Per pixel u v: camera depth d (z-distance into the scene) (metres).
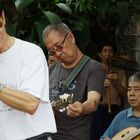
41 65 5.61
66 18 11.05
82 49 11.29
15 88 5.53
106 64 11.05
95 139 10.51
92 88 6.89
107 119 10.48
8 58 5.57
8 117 5.57
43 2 11.04
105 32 11.81
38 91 5.44
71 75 7.11
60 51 7.05
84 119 7.00
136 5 11.30
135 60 11.51
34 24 10.66
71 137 6.96
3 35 5.50
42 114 5.64
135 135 7.23
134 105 7.58
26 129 5.56
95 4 10.95
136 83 7.57
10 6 5.86
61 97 7.06
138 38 11.46
